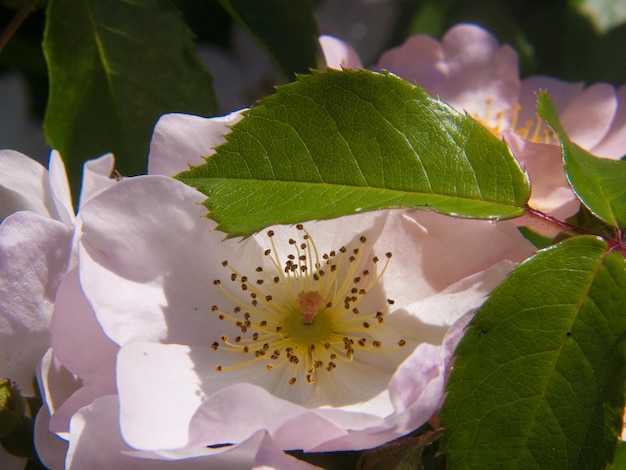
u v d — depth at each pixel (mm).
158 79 209
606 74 244
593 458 148
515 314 151
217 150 158
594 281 151
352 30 285
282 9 212
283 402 148
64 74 207
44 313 168
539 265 152
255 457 148
